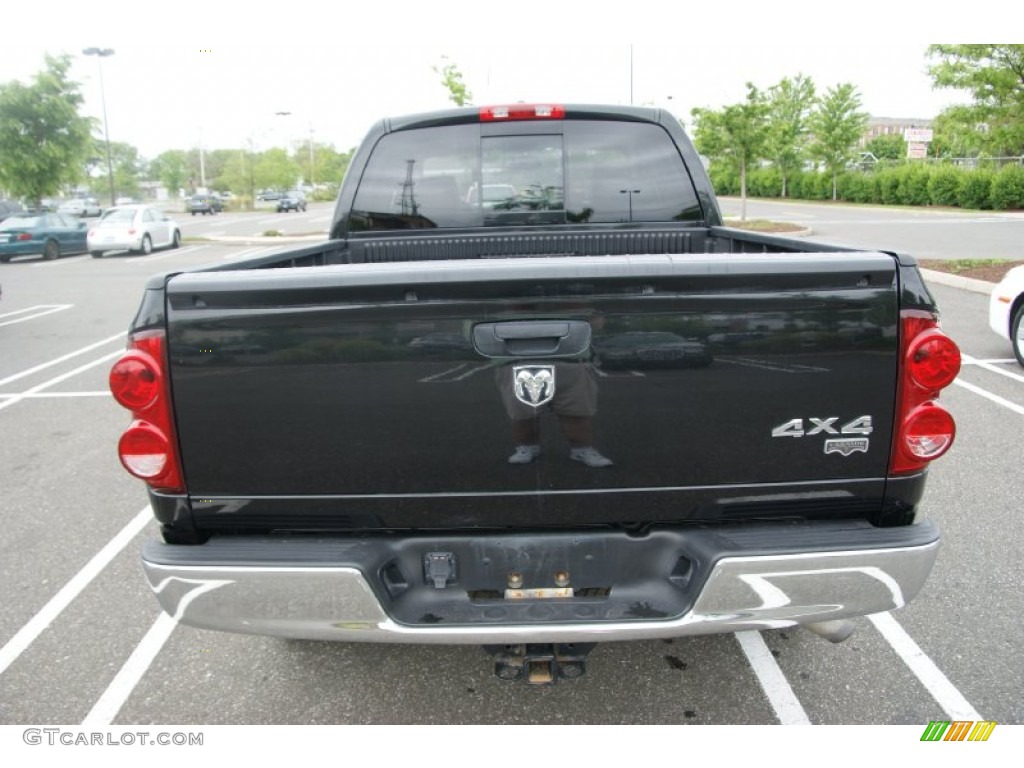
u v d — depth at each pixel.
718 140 26.81
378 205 4.05
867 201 44.69
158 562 2.29
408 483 2.32
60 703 3.04
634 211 4.07
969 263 13.75
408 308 2.21
